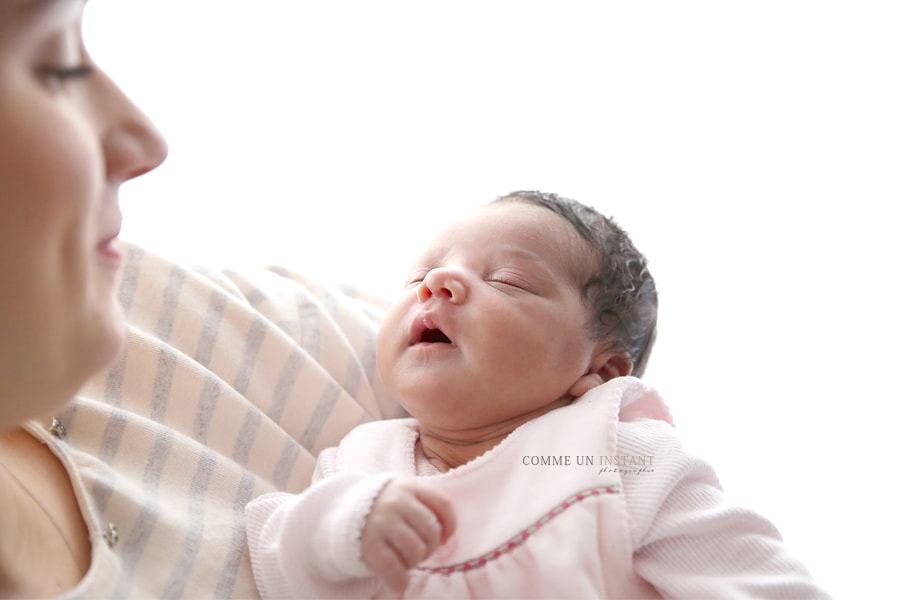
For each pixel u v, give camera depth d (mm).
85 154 601
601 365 1243
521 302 1139
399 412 1293
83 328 648
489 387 1106
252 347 1138
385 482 885
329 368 1226
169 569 857
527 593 918
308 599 901
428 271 1228
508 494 992
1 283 588
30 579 750
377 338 1217
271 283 1291
